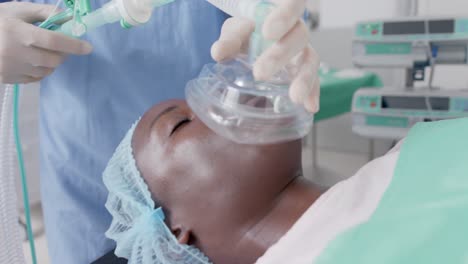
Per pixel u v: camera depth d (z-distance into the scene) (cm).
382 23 189
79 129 108
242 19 66
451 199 51
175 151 73
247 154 68
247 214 69
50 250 118
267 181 69
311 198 70
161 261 74
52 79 107
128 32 103
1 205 88
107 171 82
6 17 79
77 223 112
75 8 70
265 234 68
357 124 205
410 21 184
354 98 203
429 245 46
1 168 88
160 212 73
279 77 59
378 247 48
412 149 67
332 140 344
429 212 50
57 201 113
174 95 109
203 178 70
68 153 110
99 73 105
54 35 75
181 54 106
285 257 55
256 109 57
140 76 107
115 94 107
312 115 63
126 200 76
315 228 58
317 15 333
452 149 63
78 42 79
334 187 67
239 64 62
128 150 80
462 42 182
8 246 90
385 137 199
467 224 47
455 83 268
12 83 82
